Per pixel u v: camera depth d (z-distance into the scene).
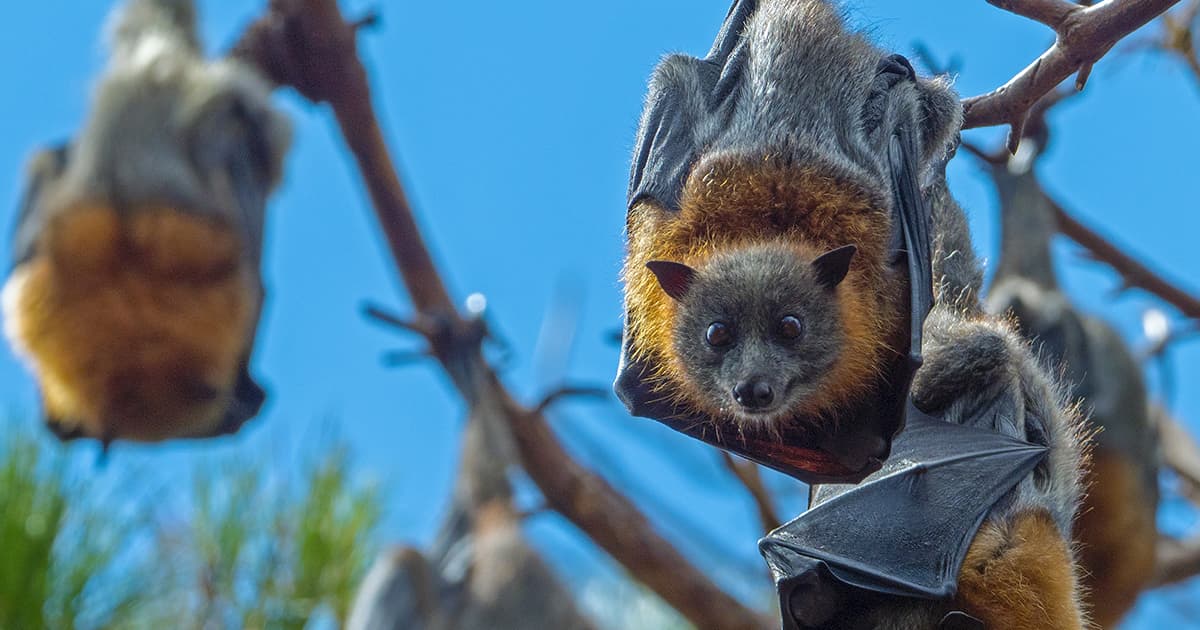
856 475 7.85
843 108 7.98
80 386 13.77
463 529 15.73
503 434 14.98
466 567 15.55
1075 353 15.13
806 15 8.25
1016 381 8.59
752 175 7.91
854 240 7.77
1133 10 7.55
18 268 14.06
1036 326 15.09
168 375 13.83
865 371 7.75
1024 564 8.02
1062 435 8.64
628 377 8.27
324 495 12.36
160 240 13.70
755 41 8.30
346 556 12.27
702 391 7.89
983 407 8.56
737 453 8.05
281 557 12.09
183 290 13.80
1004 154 15.28
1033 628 7.92
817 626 8.23
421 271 14.55
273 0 13.30
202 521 11.87
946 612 8.05
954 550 8.09
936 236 8.78
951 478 8.31
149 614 11.34
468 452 15.22
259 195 14.52
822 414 7.83
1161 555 15.95
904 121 8.05
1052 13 7.72
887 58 8.22
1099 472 15.30
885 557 8.16
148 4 14.84
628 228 8.34
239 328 14.20
